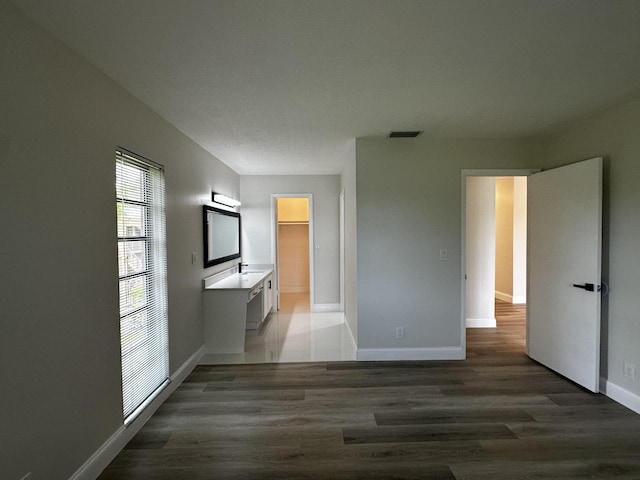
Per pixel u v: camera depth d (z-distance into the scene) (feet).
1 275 4.61
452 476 6.43
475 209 16.33
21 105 4.95
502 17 5.26
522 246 21.40
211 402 9.30
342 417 8.48
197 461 6.91
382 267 12.12
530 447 7.25
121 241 7.77
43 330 5.31
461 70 7.00
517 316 18.37
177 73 6.98
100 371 6.70
